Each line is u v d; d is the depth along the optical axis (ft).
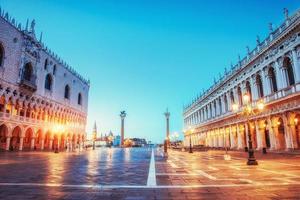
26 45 175.01
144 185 33.27
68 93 255.09
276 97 124.36
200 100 276.21
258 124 144.36
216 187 31.32
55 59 221.87
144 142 614.75
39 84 193.57
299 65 109.29
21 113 172.14
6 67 153.89
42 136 197.88
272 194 26.78
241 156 102.27
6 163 69.46
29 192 28.30
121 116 400.67
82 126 294.87
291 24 110.42
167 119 416.67
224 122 202.18
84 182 35.78
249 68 157.48
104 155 124.36
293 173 44.55
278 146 124.47
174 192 28.50
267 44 131.44
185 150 189.57
